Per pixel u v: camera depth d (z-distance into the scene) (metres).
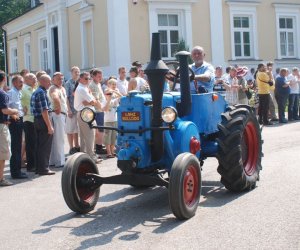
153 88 5.71
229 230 5.16
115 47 18.52
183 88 6.16
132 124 5.89
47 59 25.73
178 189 5.43
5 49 33.22
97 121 10.52
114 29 18.47
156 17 19.25
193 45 20.06
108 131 10.38
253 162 7.07
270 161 8.98
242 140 6.83
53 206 6.71
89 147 9.65
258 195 6.57
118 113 5.99
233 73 13.95
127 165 5.78
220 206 6.13
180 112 6.23
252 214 5.70
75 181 5.96
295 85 16.02
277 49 22.22
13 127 8.77
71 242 5.12
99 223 5.73
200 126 6.52
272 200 6.26
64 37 22.45
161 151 5.87
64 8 22.45
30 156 9.59
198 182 5.85
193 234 5.11
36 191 7.75
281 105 15.65
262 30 21.83
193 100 6.50
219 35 20.66
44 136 8.97
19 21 29.66
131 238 5.11
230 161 6.45
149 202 6.61
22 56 29.88
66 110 10.13
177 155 5.96
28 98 9.45
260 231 5.08
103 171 8.96
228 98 13.58
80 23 21.00
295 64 22.66
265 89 15.16
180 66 6.15
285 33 22.67
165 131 5.89
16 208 6.73
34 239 5.30
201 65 7.10
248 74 18.55
